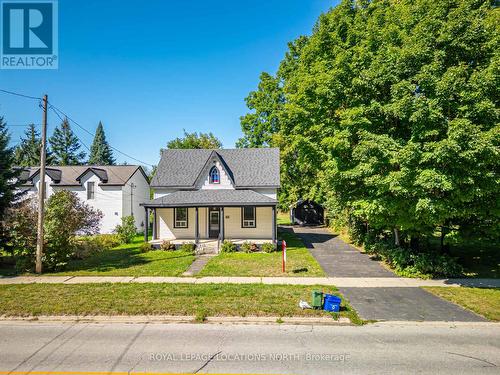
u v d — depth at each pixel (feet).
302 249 68.90
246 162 85.30
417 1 45.11
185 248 66.59
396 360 21.57
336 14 70.03
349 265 52.26
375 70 43.80
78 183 106.93
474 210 39.73
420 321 28.89
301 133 78.33
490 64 35.40
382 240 59.47
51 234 49.01
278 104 117.39
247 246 65.87
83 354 22.57
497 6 51.52
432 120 35.81
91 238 82.84
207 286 39.22
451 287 39.17
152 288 38.40
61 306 31.89
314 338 25.31
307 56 75.51
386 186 40.42
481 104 33.99
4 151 56.95
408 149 36.29
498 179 35.14
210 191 77.30
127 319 29.60
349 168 48.88
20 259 49.73
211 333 26.32
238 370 20.20
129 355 22.35
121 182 107.65
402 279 43.29
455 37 38.09
